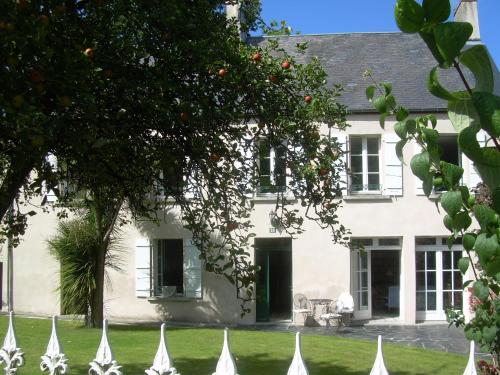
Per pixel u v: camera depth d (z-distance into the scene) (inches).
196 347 402.6
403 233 685.9
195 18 219.3
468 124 52.5
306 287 690.2
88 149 199.0
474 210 69.7
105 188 266.8
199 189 233.8
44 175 198.1
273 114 218.7
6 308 740.7
